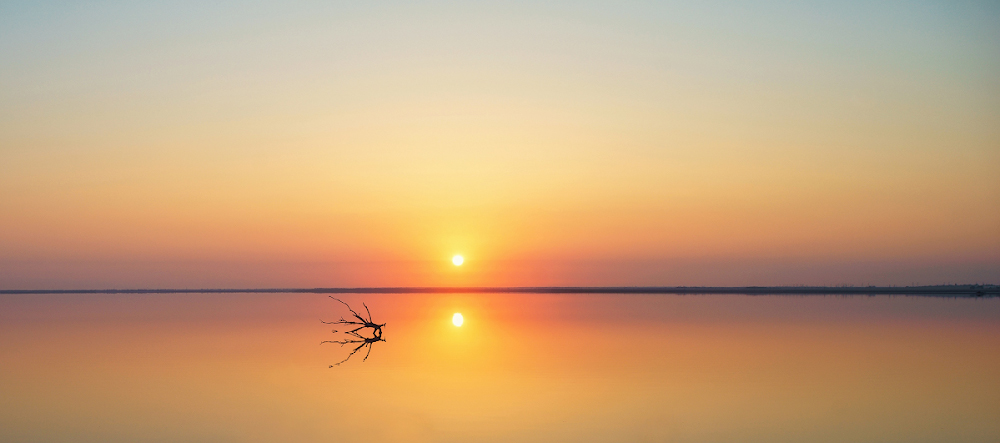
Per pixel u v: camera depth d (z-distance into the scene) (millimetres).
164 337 48219
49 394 26562
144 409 23906
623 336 47656
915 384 27281
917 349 38438
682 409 23234
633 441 19562
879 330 51000
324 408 23906
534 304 115062
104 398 25797
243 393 26594
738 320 63562
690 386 27219
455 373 30969
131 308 97188
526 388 27141
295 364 34094
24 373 31469
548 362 34156
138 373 31406
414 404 24391
